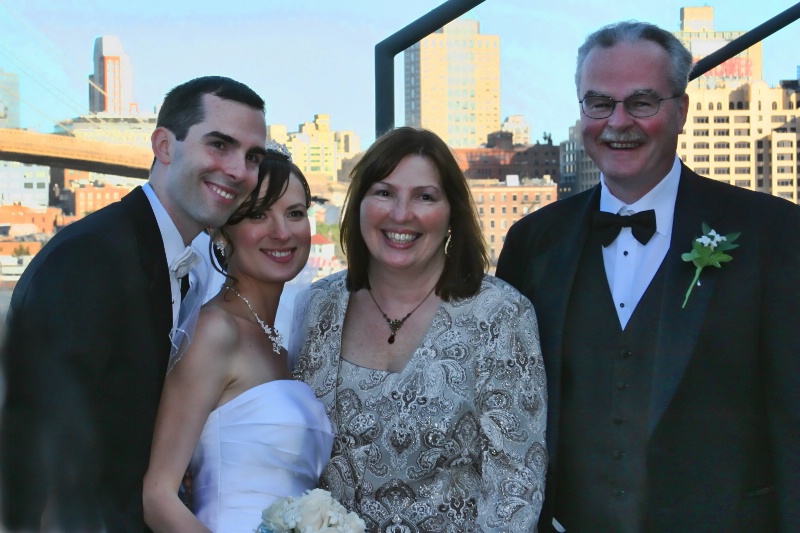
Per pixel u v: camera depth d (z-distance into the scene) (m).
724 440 2.45
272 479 2.31
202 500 2.32
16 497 2.01
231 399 2.36
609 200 2.72
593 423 2.57
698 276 2.47
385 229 2.38
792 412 2.39
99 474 2.07
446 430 2.27
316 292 2.58
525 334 2.36
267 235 2.51
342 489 2.36
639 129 2.55
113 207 2.28
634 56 2.54
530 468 2.28
